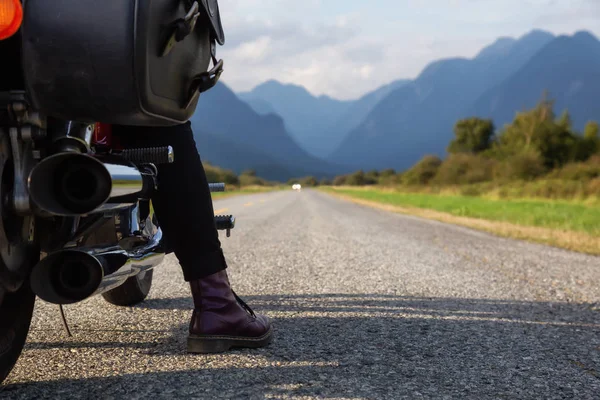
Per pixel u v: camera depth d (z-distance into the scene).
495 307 3.08
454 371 1.88
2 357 1.41
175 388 1.61
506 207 16.69
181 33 1.33
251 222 10.04
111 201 1.50
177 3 1.36
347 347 2.13
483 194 29.95
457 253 5.82
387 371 1.85
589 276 4.40
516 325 2.63
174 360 1.89
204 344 1.96
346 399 1.57
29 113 1.28
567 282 4.08
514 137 38.16
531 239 7.77
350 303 3.06
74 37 1.22
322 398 1.57
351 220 11.63
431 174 49.41
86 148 1.39
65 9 1.22
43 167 1.18
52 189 1.23
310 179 183.50
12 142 1.26
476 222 11.22
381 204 22.95
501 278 4.19
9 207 1.28
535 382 1.79
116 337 2.21
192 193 1.82
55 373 1.73
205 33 1.64
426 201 23.91
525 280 4.12
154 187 1.70
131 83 1.24
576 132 36.06
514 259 5.41
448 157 46.06
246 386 1.64
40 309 2.74
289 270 4.36
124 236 1.61
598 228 9.20
